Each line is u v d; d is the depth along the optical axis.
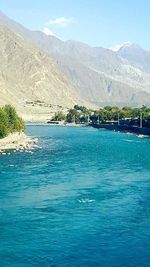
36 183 82.94
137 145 166.38
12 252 47.38
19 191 75.38
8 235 52.53
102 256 46.47
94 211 62.88
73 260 45.44
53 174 93.62
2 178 87.88
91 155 131.38
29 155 128.75
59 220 58.34
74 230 54.34
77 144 168.75
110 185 81.81
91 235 52.59
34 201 68.44
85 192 75.31
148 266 44.22
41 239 51.25
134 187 80.06
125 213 61.91
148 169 102.50
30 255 46.62
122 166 107.50
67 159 120.50
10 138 165.88
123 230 54.44
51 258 45.91
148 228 55.12
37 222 57.50
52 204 66.62
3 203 67.00
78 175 92.69
